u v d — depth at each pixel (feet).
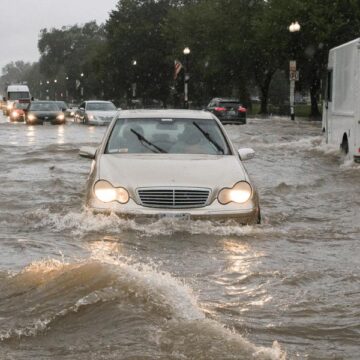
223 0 594.24
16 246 72.64
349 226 88.94
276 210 101.35
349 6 431.43
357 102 161.38
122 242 73.97
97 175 81.97
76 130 324.39
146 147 89.20
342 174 148.56
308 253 71.97
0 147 214.07
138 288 50.62
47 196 112.06
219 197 79.41
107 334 43.83
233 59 596.29
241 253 70.74
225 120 396.37
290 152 201.77
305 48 459.32
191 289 54.80
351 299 54.49
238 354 40.22
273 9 463.83
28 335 44.47
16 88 635.25
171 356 39.99
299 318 49.47
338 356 42.29
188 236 76.48
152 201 78.84
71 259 66.18
